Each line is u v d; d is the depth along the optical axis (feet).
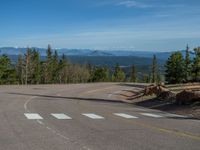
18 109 74.64
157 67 494.59
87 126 51.16
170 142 38.88
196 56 273.54
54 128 48.37
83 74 468.34
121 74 524.11
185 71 289.74
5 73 352.69
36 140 38.75
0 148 34.37
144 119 62.80
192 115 73.20
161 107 92.12
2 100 97.96
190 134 45.06
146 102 108.06
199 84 167.12
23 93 133.39
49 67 410.52
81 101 108.47
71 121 56.85
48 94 134.62
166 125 54.39
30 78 383.65
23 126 49.75
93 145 36.35
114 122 56.75
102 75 491.72
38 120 56.95
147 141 39.24
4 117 59.93
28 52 376.68
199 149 35.35
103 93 163.32
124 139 40.29
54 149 34.04
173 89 137.49
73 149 34.17
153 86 132.05
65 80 438.40
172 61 292.20
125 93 170.71
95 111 75.56
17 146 35.32
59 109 77.56
